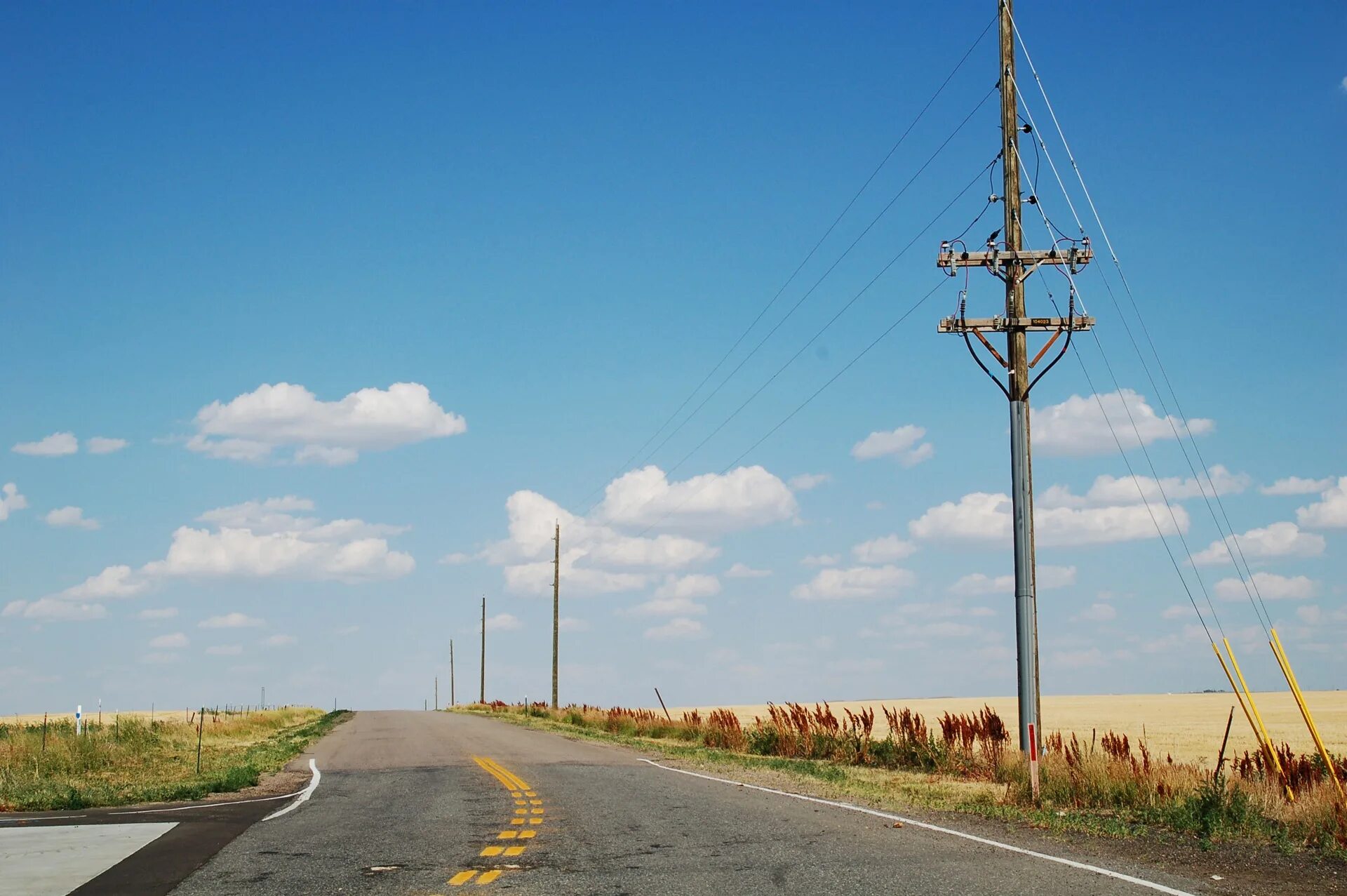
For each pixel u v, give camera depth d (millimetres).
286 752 30359
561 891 9922
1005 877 10547
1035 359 22562
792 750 30250
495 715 66312
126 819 15719
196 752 30812
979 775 21703
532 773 22812
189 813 16531
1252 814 13938
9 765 23969
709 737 36125
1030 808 16484
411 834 13836
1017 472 22266
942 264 22828
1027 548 22000
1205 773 16953
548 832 13805
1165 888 10023
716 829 14016
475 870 11062
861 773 23594
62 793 19500
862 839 13133
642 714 46469
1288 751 16109
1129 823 14680
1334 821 12977
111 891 10172
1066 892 9805
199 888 10273
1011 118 23234
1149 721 56125
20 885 10461
